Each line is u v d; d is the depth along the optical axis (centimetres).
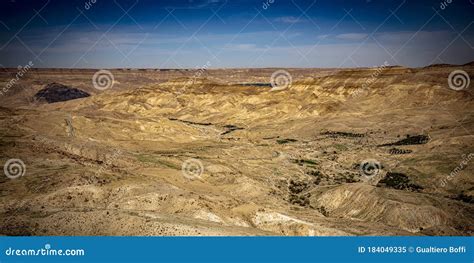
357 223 6544
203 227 4250
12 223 4131
